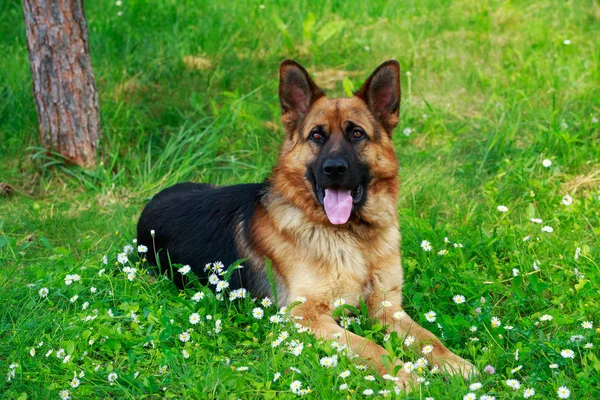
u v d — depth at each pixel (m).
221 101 3.64
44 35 3.21
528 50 3.92
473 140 3.40
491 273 2.77
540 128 3.29
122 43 4.02
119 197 3.22
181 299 2.61
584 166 3.20
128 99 3.62
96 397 2.40
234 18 4.47
